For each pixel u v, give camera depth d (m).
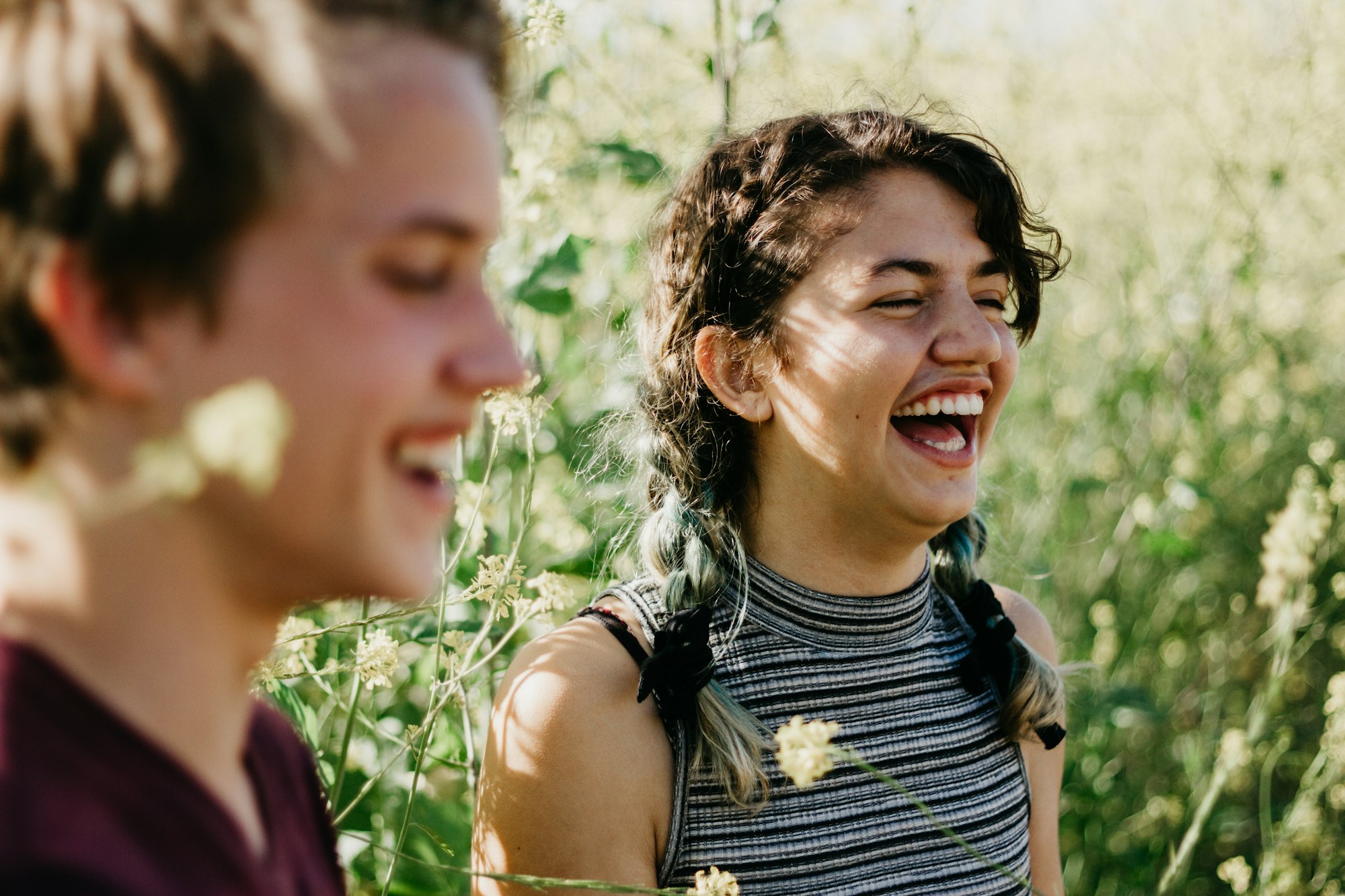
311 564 0.55
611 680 1.18
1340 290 3.95
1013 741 1.39
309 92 0.51
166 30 0.49
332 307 0.52
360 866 1.54
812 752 0.87
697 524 1.27
